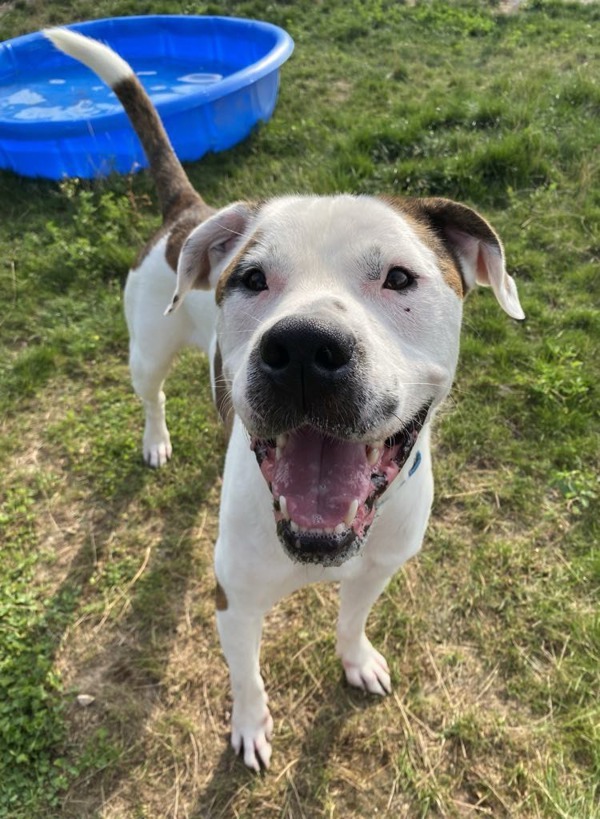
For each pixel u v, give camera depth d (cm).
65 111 143
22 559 61
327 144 128
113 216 103
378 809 48
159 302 60
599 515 65
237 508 40
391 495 39
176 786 49
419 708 52
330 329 27
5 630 56
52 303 91
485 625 57
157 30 169
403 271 34
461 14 204
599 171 112
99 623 58
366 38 190
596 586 59
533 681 53
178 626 58
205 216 59
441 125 130
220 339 39
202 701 53
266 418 29
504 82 150
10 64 161
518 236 101
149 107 66
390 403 30
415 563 62
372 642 57
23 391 78
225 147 128
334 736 51
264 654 56
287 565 41
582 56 169
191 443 73
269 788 48
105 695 53
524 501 66
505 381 78
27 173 120
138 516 66
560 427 72
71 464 71
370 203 36
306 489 33
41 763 49
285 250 34
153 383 66
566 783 48
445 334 36
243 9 204
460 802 48
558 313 88
